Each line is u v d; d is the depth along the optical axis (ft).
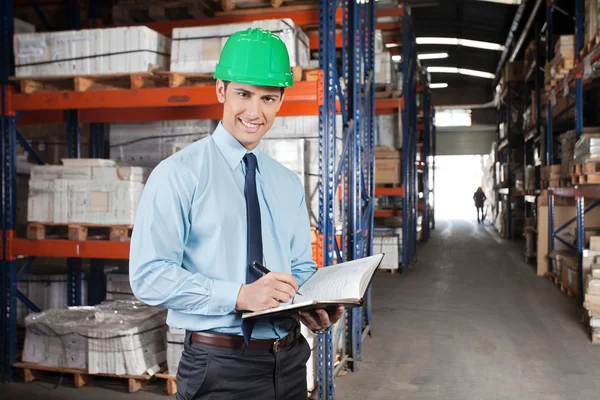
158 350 15.06
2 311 15.42
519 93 55.26
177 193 5.23
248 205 5.66
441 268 36.65
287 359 5.76
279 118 15.43
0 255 15.26
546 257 32.83
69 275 18.70
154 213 5.15
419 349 18.30
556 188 30.17
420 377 15.61
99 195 14.46
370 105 19.24
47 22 19.51
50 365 14.97
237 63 5.29
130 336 14.08
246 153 5.81
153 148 16.80
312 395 14.08
